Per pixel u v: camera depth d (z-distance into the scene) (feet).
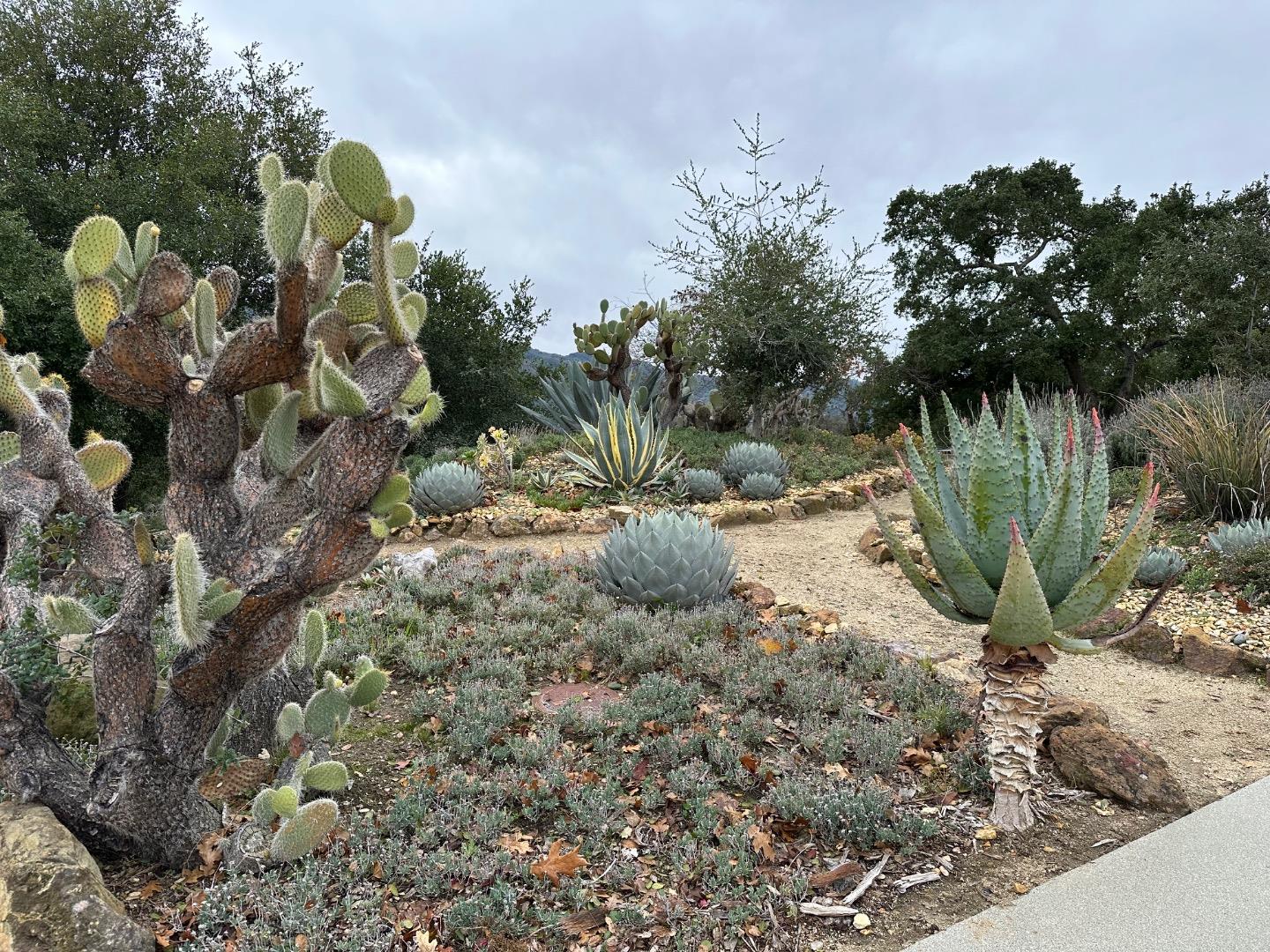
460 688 12.50
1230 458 22.76
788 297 47.03
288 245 6.98
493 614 16.57
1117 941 7.54
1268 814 9.63
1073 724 11.33
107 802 7.59
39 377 9.99
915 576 9.79
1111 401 76.84
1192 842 9.07
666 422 46.68
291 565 7.34
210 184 52.95
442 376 61.77
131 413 40.98
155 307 7.04
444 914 7.63
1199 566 19.51
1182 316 61.05
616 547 17.38
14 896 6.60
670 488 33.55
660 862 8.73
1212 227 53.21
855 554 24.82
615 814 9.43
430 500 28.43
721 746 10.62
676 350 44.52
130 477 41.55
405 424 7.22
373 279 7.22
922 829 9.09
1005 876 8.67
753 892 8.06
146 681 7.80
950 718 11.49
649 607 16.93
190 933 7.31
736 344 46.62
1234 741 12.23
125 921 6.72
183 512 8.00
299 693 10.66
